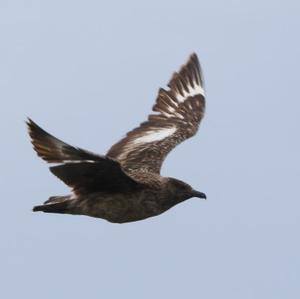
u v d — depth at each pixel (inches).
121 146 768.3
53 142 601.3
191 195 705.0
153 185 689.0
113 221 687.7
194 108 817.5
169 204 701.9
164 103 814.5
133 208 681.0
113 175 646.5
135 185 669.9
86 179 645.3
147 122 796.0
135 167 736.3
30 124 597.6
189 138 786.2
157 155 754.8
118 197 670.5
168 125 797.9
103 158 613.3
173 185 698.8
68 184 645.3
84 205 665.6
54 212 670.5
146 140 775.1
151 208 690.8
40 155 609.0
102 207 671.1
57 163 616.4
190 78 833.5
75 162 619.5
